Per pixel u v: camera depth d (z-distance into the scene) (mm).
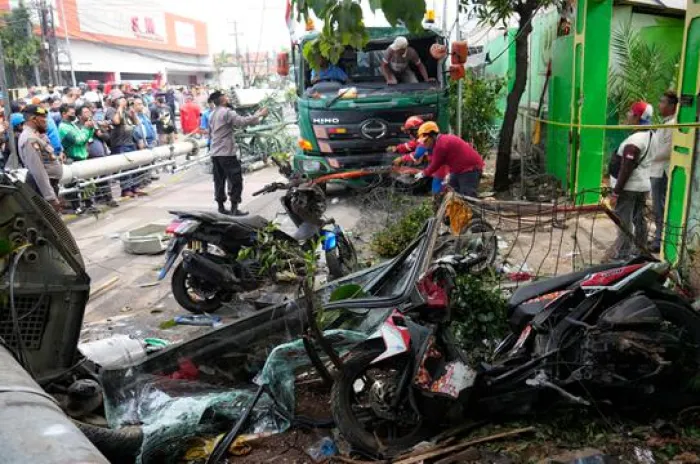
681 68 5074
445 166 7184
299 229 6062
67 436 1418
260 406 3721
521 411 3492
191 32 39750
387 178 9312
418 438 3439
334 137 9680
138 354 3871
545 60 11023
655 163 5988
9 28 19281
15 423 1458
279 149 15617
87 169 9977
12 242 3184
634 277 3582
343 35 2385
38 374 3330
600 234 7250
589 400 3471
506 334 3949
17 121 9102
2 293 3156
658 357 3229
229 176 9648
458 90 10289
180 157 15258
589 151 8484
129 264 7352
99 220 9797
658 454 3271
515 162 11703
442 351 3459
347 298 3727
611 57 10172
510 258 6402
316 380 4105
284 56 10172
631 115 6715
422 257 3621
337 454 3398
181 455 3463
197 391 3705
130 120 12602
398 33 9875
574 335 3533
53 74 20406
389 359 3350
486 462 3242
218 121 9453
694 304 4363
